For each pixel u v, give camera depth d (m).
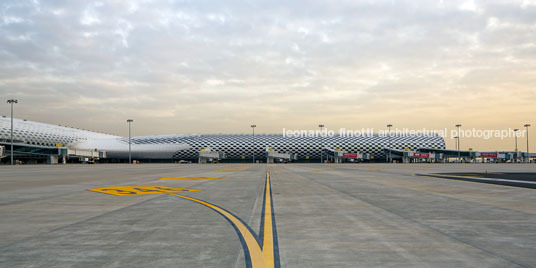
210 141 143.38
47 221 8.09
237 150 142.62
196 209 10.03
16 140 117.38
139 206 10.65
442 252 5.43
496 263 4.86
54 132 135.38
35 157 120.25
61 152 108.19
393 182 21.45
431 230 7.11
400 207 10.46
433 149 146.88
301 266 4.73
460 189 16.59
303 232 6.93
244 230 7.11
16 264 4.80
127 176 29.19
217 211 9.66
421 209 10.04
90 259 5.05
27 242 6.05
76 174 33.88
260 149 143.50
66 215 8.96
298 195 13.91
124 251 5.48
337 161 135.25
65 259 5.04
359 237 6.48
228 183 20.61
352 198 12.85
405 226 7.53
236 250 5.57
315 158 147.88
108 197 13.16
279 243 6.03
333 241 6.18
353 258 5.12
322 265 4.79
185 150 139.12
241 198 12.84
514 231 7.00
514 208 10.23
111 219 8.36
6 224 7.72
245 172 37.97
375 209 10.05
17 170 47.16
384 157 148.75
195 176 28.91
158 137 147.75
